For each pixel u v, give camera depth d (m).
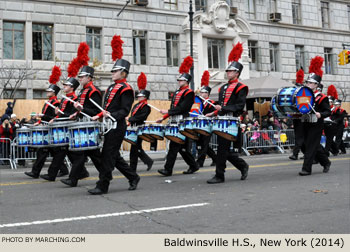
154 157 17.72
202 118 8.58
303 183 8.16
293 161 13.59
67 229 4.84
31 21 22.88
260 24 30.56
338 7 35.22
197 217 5.37
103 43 24.78
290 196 6.76
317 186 7.75
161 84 26.31
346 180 8.49
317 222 5.09
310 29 33.03
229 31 28.80
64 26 23.70
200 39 27.77
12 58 22.64
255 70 30.41
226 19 28.64
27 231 4.79
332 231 4.70
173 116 9.95
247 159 15.03
